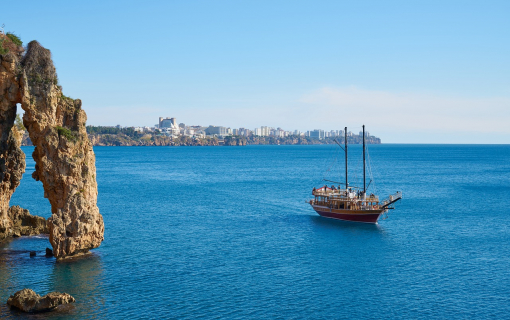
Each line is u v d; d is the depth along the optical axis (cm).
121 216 10300
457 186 17300
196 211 11281
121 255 6988
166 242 7906
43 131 6344
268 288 5775
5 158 7144
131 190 15538
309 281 6050
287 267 6631
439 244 8006
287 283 5959
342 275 6297
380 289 5784
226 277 6144
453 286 5894
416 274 6356
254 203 12862
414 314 5075
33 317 4766
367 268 6612
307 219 10406
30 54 6438
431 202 13025
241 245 7862
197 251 7381
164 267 6494
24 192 13888
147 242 7856
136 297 5381
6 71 6338
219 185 17675
